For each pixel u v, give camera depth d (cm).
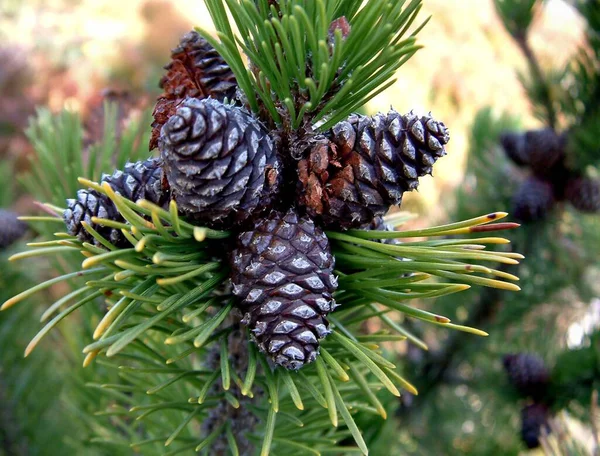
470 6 200
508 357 43
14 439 39
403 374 46
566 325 50
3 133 149
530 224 48
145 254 19
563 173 46
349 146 19
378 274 20
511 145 48
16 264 43
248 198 19
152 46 191
